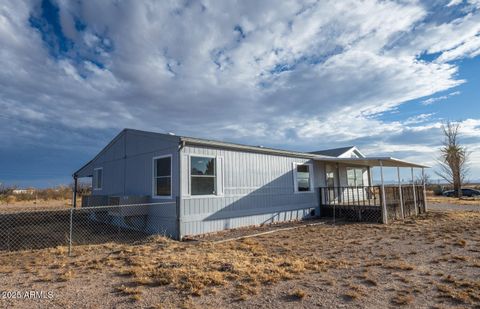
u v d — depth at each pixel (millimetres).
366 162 14461
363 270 5207
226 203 9867
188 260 5859
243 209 10422
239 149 10516
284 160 12477
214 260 5859
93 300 3947
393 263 5570
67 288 4430
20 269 5480
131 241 8289
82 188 28859
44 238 8977
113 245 7629
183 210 8625
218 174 9727
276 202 11805
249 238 8586
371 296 3982
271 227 10523
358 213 12609
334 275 4953
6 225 11719
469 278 4645
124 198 9398
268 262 5773
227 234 9086
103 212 11930
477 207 18547
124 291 4230
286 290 4250
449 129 33344
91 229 10492
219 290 4266
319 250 6918
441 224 10773
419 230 9516
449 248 6809
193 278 4699
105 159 13211
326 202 14266
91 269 5430
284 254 6527
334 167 15750
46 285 4574
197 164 9203
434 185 40375
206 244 7621
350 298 3924
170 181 9047
